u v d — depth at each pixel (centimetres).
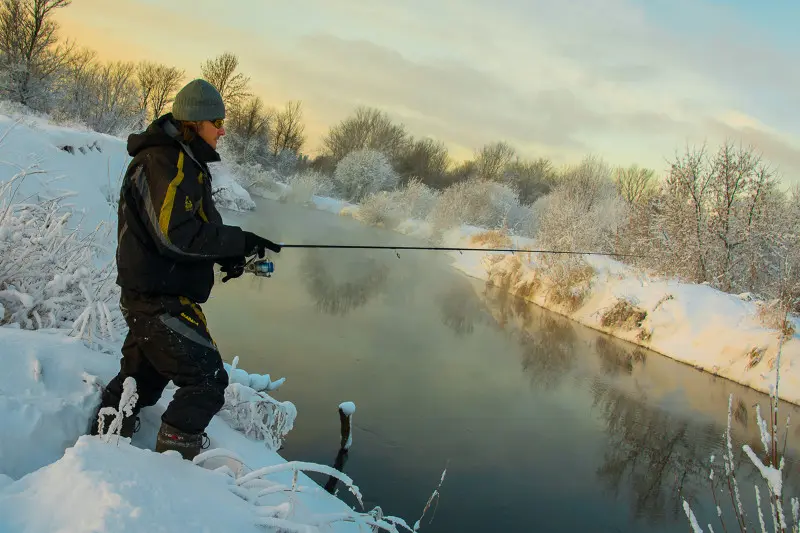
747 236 1380
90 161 968
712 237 1416
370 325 962
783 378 959
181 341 215
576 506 498
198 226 213
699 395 891
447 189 3064
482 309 1290
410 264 1812
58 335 274
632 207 1775
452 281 1611
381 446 533
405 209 3231
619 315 1252
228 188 2441
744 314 1134
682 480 591
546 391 791
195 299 224
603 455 614
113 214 834
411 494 464
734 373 1020
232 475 217
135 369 229
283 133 5572
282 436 379
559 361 963
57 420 214
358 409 604
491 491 493
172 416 215
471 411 663
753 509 558
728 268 1395
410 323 1034
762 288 1347
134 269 211
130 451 188
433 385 724
